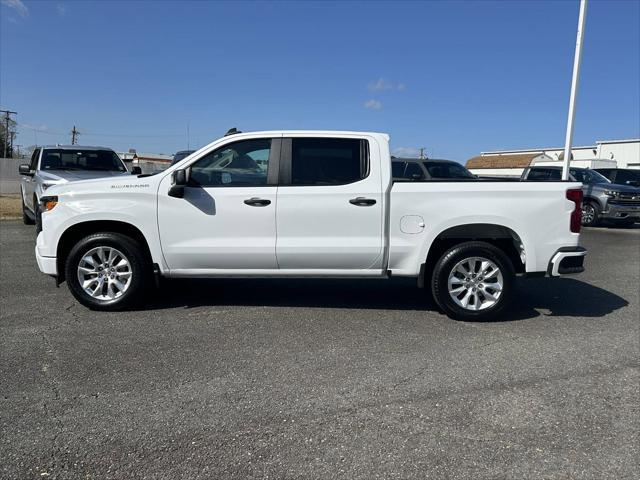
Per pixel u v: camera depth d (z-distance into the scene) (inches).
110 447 113.9
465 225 206.5
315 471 106.3
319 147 209.8
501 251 206.5
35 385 144.2
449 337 190.5
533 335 194.5
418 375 154.9
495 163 2186.3
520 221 204.8
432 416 129.8
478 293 209.5
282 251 207.2
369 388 145.4
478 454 113.2
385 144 210.1
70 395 138.5
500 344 183.8
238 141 211.2
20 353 167.5
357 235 207.2
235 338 185.0
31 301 229.3
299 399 137.9
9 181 1320.1
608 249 430.9
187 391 141.8
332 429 122.7
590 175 639.8
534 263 207.0
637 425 127.0
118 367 157.4
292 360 165.2
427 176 521.7
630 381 152.9
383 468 107.7
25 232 455.5
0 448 112.9
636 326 207.8
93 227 216.1
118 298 213.3
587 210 623.5
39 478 102.7
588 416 131.1
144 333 188.7
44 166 412.8
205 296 243.0
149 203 207.2
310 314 216.5
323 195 205.3
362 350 175.2
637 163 1648.6
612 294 264.1
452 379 152.4
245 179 209.5
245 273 212.2
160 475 104.3
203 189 207.5
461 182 208.1
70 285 212.2
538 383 150.6
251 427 123.2
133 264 211.6
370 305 232.2
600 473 106.8
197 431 121.1
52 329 191.8
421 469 107.3
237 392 141.6
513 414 131.5
